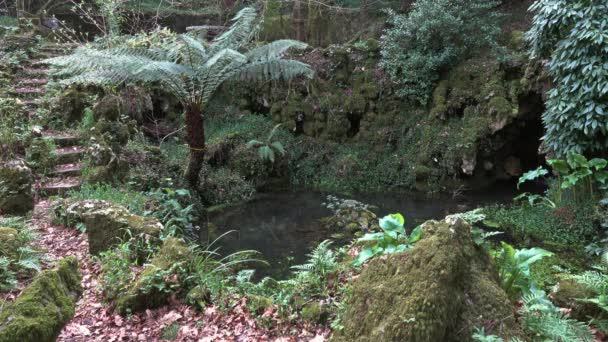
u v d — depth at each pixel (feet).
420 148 29.25
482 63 28.81
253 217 23.99
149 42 29.55
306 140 32.19
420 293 7.56
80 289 7.95
